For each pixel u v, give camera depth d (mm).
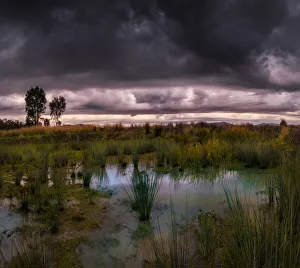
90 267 3260
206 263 3207
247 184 6781
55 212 5055
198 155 9516
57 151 13398
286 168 5258
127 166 9766
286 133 12766
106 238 4012
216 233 3748
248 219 3131
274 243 2744
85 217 4816
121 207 5344
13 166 9359
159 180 7398
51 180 7531
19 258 2984
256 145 10102
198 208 5129
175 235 3340
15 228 4402
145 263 3311
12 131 24328
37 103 43531
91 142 15977
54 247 3758
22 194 5980
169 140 14953
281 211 4082
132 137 18297
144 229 4297
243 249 2756
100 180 7688
